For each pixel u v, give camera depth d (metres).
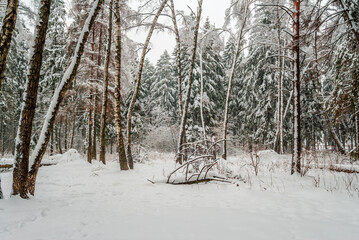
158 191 5.44
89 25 5.10
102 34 14.23
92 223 3.16
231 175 6.55
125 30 11.02
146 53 10.10
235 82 26.12
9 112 21.09
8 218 3.21
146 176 7.44
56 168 9.47
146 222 3.20
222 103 25.44
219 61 23.81
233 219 3.34
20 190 4.11
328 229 2.96
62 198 4.65
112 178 7.28
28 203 3.95
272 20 15.42
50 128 4.72
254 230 2.90
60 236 2.69
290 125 19.53
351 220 3.32
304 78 9.21
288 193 5.07
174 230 2.88
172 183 6.27
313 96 18.61
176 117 28.48
